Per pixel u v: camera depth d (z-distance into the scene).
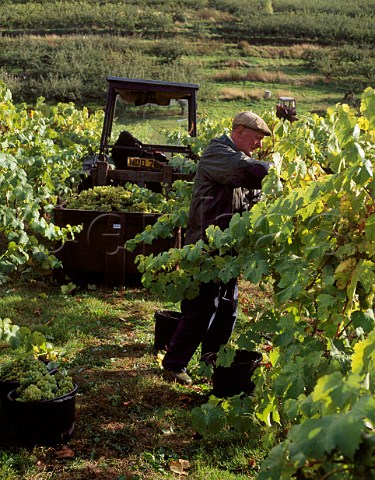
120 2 55.41
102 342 5.65
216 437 4.10
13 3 54.06
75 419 4.26
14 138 8.15
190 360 5.27
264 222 3.36
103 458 3.85
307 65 42.53
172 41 45.69
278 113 19.48
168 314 5.58
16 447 3.86
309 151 5.26
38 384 3.96
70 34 46.97
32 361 4.21
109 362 5.20
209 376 4.34
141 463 3.80
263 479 2.10
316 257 3.12
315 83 38.97
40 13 49.38
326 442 1.68
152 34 48.59
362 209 3.09
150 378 4.90
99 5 54.81
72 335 5.72
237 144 4.66
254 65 42.53
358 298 3.24
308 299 3.39
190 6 56.69
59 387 4.04
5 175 6.14
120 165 8.81
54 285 7.11
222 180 4.41
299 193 3.19
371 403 1.71
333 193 3.21
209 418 3.69
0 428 4.00
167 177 8.00
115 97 8.80
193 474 3.71
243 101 34.34
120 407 4.47
